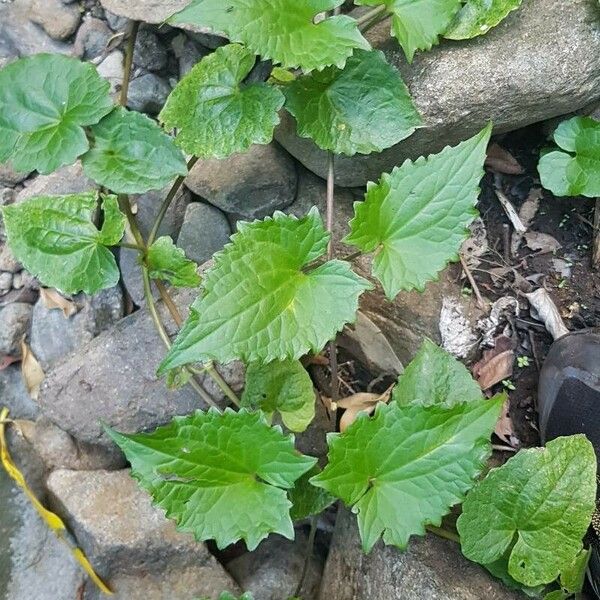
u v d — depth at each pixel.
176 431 0.27
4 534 0.35
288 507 0.28
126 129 0.32
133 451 0.27
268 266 0.28
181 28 0.38
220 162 0.37
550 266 0.38
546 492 0.29
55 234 0.32
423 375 0.31
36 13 0.40
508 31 0.33
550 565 0.29
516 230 0.38
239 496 0.28
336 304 0.28
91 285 0.32
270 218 0.28
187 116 0.32
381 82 0.31
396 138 0.31
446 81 0.33
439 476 0.28
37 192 0.38
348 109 0.32
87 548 0.34
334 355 0.35
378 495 0.28
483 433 0.27
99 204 0.37
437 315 0.36
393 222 0.29
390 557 0.31
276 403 0.33
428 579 0.30
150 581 0.34
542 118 0.35
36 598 0.34
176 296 0.36
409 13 0.31
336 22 0.29
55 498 0.35
